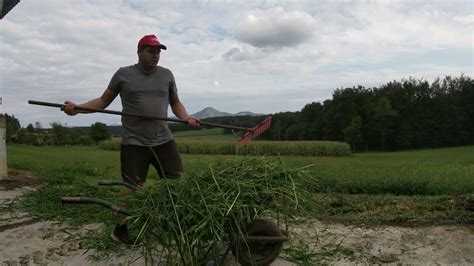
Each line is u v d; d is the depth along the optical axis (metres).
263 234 3.90
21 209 6.74
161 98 4.81
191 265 3.63
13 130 41.62
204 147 34.53
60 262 4.68
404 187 8.57
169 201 3.74
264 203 3.92
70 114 4.55
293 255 4.67
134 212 3.77
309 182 4.34
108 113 4.59
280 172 4.14
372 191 8.60
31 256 4.87
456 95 72.44
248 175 4.08
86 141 47.22
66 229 5.77
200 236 3.55
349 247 5.01
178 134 31.36
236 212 3.72
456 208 6.32
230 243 3.86
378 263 4.55
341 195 7.60
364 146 68.94
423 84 72.94
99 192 7.24
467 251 4.80
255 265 3.92
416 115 69.75
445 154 39.31
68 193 7.09
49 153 21.53
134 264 4.50
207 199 3.73
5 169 9.59
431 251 4.83
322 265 4.49
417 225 5.71
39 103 4.44
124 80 4.72
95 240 5.09
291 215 4.35
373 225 5.78
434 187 8.47
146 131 4.72
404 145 68.25
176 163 4.86
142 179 4.77
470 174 10.43
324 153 35.47
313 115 74.56
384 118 67.38
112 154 22.11
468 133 71.31
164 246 3.73
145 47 4.66
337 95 73.25
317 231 5.56
